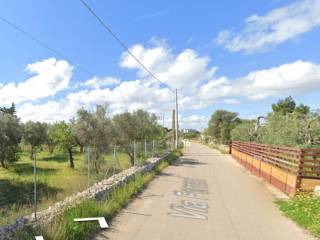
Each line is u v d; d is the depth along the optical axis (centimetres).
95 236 600
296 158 1047
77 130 2078
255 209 867
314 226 678
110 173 1502
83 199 742
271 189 1206
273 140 1938
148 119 2275
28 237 505
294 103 4506
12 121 2123
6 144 2102
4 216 609
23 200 858
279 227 700
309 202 841
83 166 2247
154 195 1020
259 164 1582
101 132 2067
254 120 3192
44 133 3738
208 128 6391
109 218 723
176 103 3775
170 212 805
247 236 634
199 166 2014
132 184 1103
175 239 600
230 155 3170
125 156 2377
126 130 2119
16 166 2497
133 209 823
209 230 664
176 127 3894
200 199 980
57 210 654
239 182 1365
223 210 847
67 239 546
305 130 1677
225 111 5959
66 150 2734
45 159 3231
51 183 1455
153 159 1916
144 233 629
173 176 1497
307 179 1009
